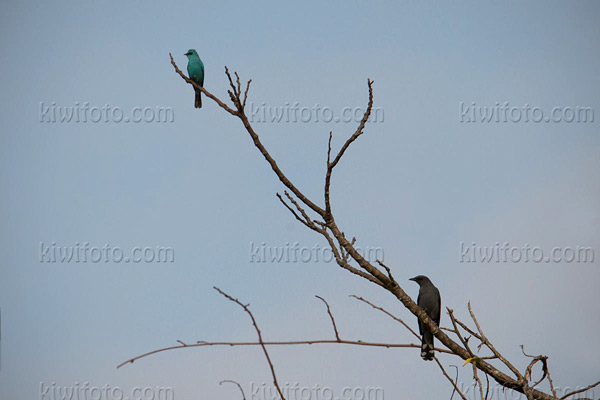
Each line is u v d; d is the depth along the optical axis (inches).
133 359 300.5
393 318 383.2
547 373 409.4
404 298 457.4
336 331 363.3
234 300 322.3
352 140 449.4
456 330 418.9
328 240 454.3
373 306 382.9
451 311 422.3
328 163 454.0
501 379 409.4
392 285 455.8
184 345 310.8
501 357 410.6
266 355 318.0
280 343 340.5
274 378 318.3
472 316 428.5
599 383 388.2
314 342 351.6
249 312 322.3
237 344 318.3
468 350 417.7
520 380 405.4
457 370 376.2
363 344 367.2
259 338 320.8
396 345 382.0
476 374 381.7
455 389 360.5
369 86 451.5
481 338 418.9
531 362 406.3
